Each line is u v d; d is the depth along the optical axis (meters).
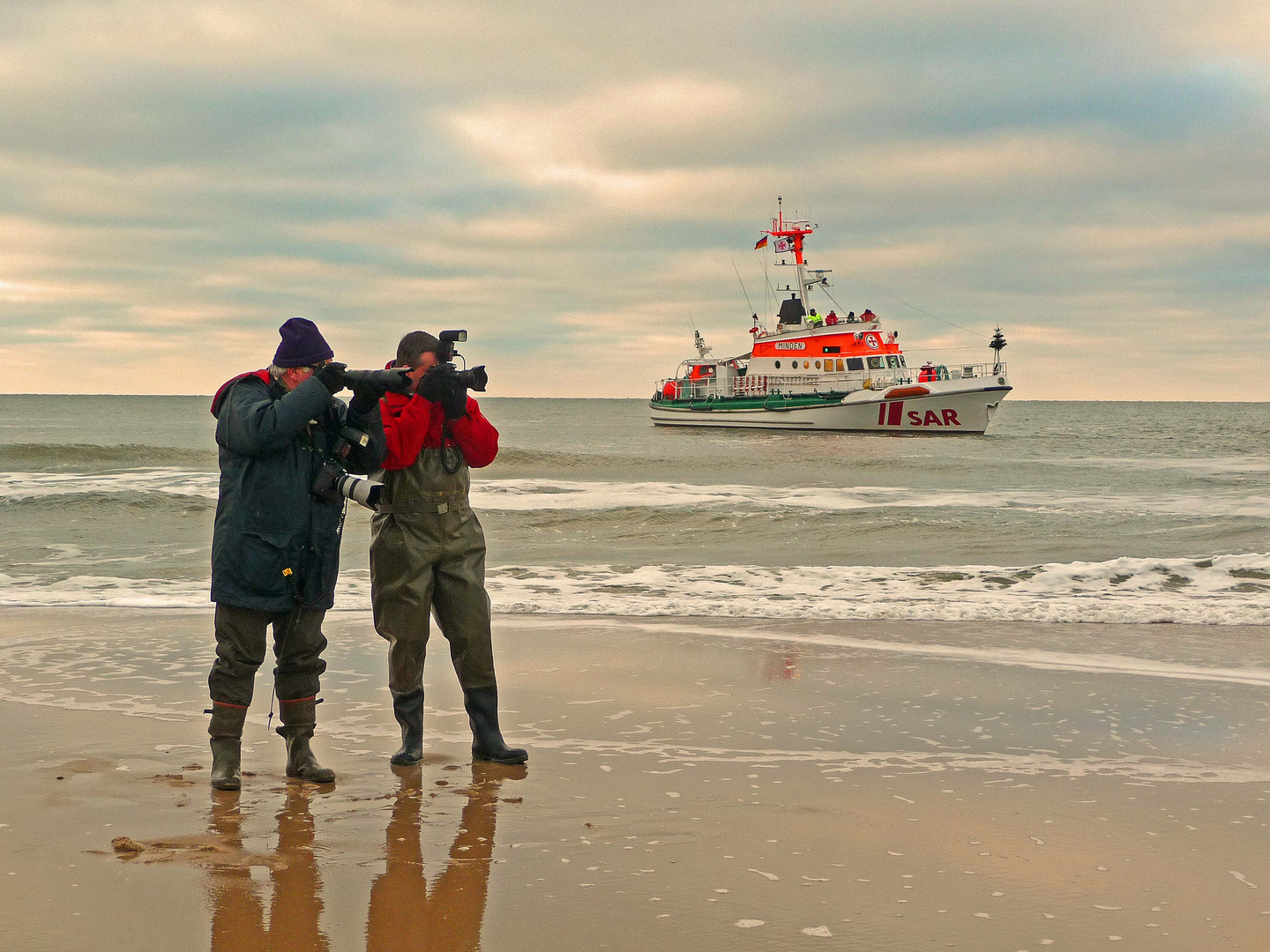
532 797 3.61
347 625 7.16
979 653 6.34
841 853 3.08
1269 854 3.10
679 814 3.44
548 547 13.13
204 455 31.31
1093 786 3.78
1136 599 8.58
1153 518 16.36
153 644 6.34
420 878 2.85
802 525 15.21
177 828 3.22
